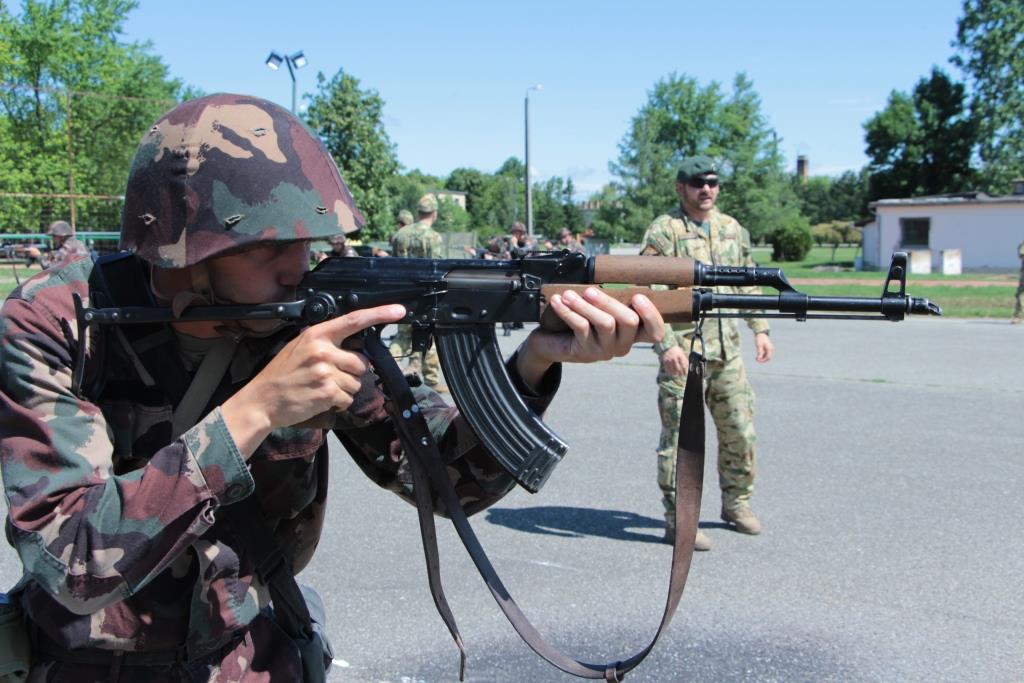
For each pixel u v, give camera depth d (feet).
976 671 10.90
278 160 4.75
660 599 13.20
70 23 126.31
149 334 4.91
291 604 5.29
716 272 5.50
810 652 11.43
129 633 4.76
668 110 222.28
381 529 16.30
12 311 4.58
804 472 20.15
